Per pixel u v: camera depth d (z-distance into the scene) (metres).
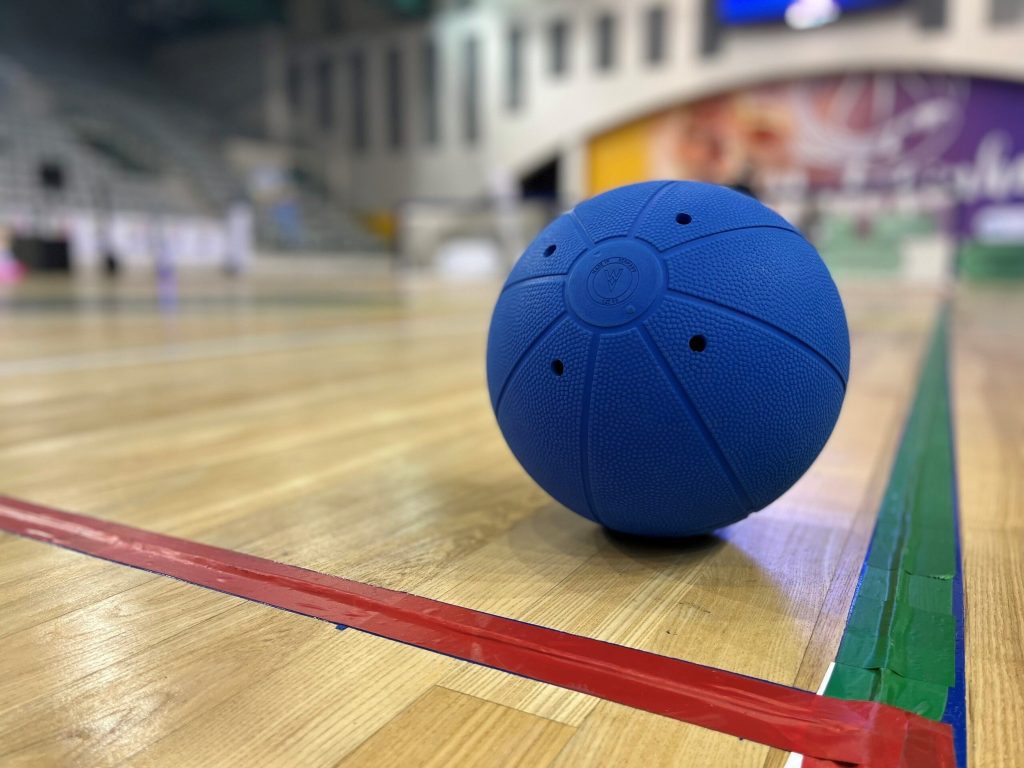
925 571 0.52
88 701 0.36
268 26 9.20
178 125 8.66
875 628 0.43
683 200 0.51
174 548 0.55
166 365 1.52
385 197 9.26
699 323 0.46
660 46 7.66
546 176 9.14
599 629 0.43
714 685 0.37
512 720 0.34
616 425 0.47
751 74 7.39
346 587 0.48
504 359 0.53
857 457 0.83
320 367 1.51
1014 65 6.56
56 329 2.18
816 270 0.52
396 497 0.68
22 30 9.02
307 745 0.33
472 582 0.49
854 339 2.06
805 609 0.46
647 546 0.56
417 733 0.33
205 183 7.85
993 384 1.32
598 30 7.90
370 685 0.37
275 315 2.85
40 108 7.42
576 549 0.56
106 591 0.47
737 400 0.47
